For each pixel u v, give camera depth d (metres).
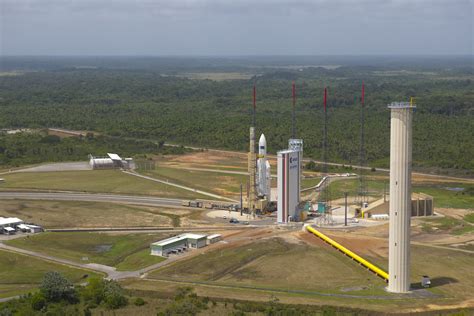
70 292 122.69
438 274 143.38
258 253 162.38
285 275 143.50
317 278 141.12
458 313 110.69
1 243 173.75
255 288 132.38
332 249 165.88
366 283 137.12
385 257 157.38
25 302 120.56
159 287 132.25
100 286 125.94
